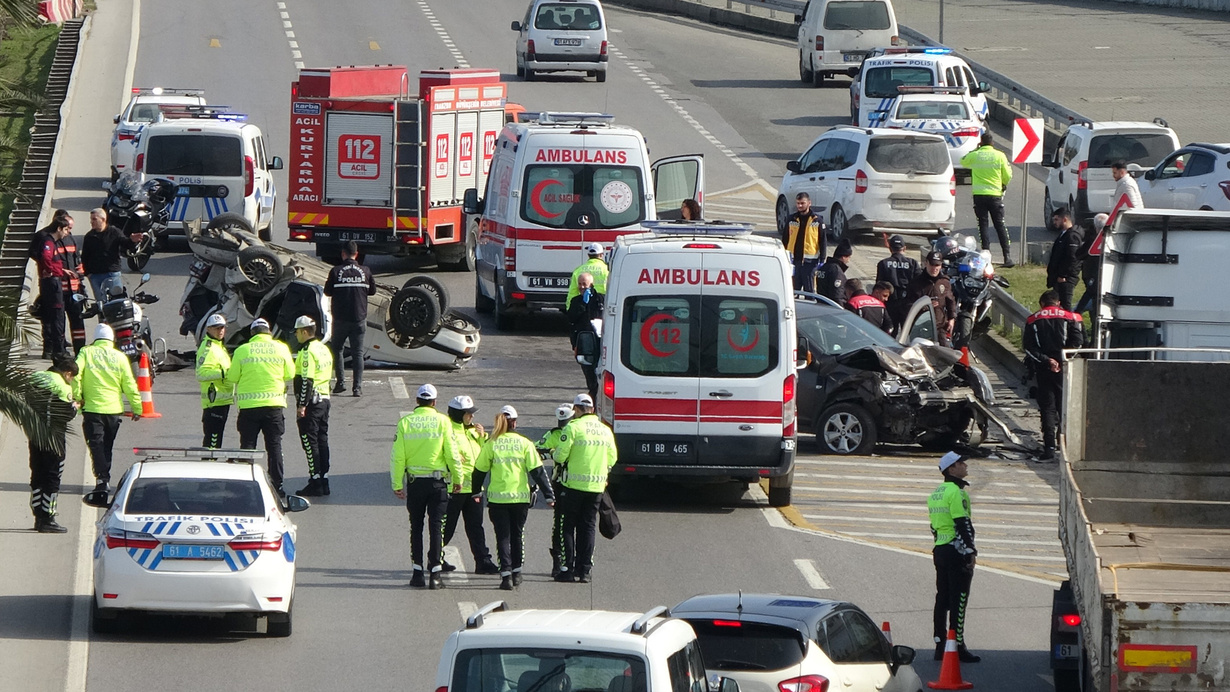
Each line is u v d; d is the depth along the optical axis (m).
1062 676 48.44
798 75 194.88
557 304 97.69
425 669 49.84
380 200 109.94
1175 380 49.81
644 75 192.12
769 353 68.56
